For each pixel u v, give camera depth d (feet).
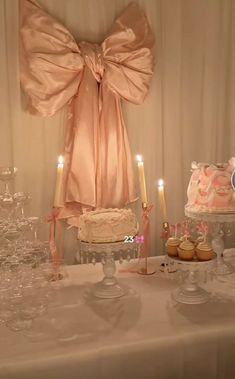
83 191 6.76
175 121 7.46
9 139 6.66
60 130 6.90
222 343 4.24
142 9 7.00
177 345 4.11
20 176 6.70
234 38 7.57
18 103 6.57
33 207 6.89
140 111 7.23
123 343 4.00
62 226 7.02
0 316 4.49
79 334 4.18
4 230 5.04
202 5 7.34
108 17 6.89
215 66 7.54
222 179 5.53
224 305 4.83
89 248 4.99
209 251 4.82
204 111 7.59
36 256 5.19
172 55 7.30
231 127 7.80
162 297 5.10
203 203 5.61
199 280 5.51
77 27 6.78
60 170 5.70
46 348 3.92
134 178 7.30
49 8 6.61
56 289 5.36
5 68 6.49
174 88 7.38
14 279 4.79
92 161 6.77
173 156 7.53
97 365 3.91
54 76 6.44
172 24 7.24
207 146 7.67
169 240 5.10
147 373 4.06
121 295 5.14
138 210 7.39
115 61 6.68
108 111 6.82
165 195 7.56
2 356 3.78
